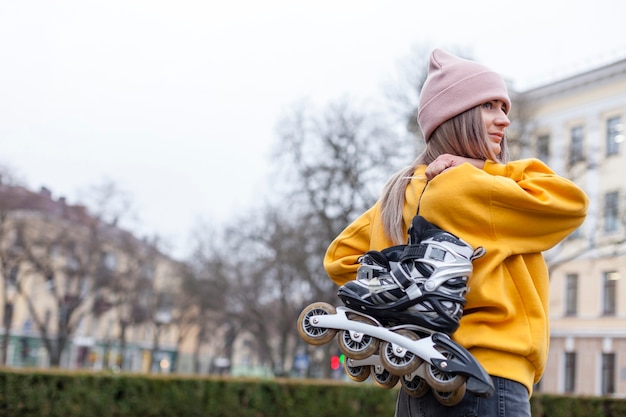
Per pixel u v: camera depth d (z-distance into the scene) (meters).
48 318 48.00
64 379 11.94
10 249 38.69
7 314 39.41
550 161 27.81
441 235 1.88
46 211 38.19
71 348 59.62
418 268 1.84
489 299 1.89
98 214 39.97
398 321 1.86
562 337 36.41
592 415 15.31
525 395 1.89
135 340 68.75
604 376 34.81
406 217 2.09
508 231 1.92
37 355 54.94
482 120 2.09
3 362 39.22
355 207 27.61
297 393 13.64
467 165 1.97
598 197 29.50
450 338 1.86
